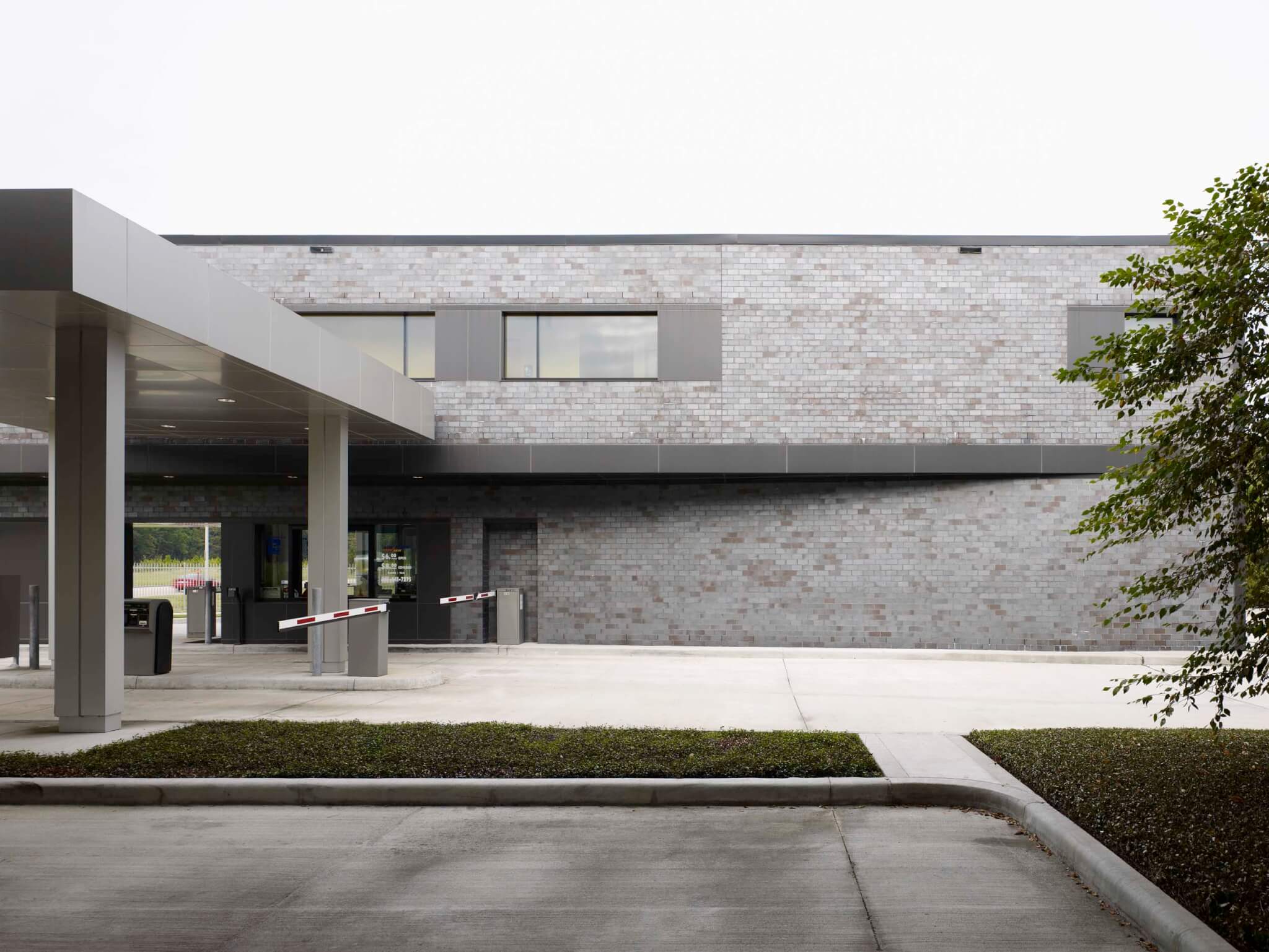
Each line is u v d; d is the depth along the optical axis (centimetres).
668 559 1788
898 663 1590
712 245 1752
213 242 1770
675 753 812
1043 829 615
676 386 1739
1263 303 573
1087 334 1719
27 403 1354
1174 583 621
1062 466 1700
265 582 1916
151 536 5003
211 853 604
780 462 1717
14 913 504
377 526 1880
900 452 1712
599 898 523
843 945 461
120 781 730
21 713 1132
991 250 1734
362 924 488
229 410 1372
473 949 457
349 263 1770
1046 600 1708
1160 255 1711
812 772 747
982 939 467
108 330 930
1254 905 463
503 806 712
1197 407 607
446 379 1755
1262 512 583
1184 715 1080
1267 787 674
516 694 1258
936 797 709
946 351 1730
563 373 1766
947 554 1733
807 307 1741
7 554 2067
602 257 1759
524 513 1820
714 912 502
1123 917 495
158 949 459
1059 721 1042
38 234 779
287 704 1192
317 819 680
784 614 1761
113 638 953
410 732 913
